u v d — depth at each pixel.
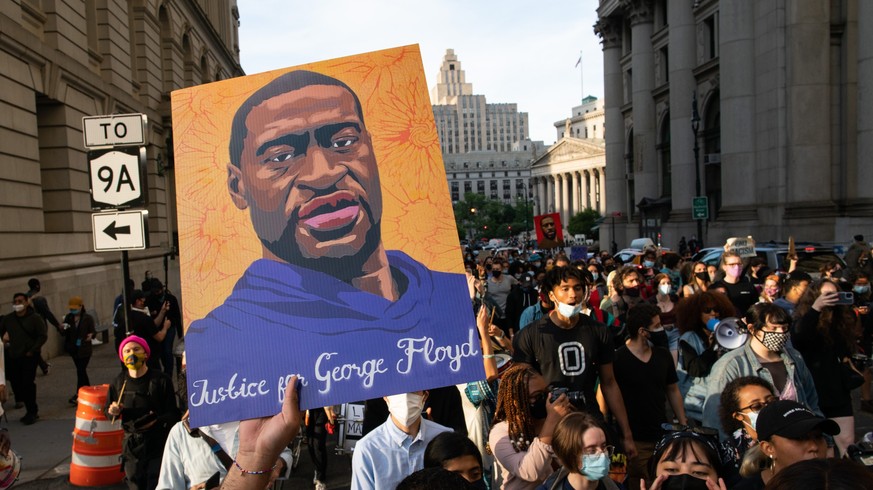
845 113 27.95
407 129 2.62
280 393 2.43
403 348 2.49
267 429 2.33
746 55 31.00
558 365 5.30
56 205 18.52
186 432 4.67
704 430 3.82
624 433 5.28
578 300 5.24
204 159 2.57
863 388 9.02
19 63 15.67
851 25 27.75
